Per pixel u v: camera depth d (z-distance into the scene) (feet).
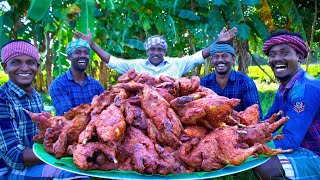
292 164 3.78
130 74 3.99
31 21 9.38
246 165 3.11
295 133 3.84
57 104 5.65
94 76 15.10
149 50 6.54
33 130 4.08
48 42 12.62
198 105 3.30
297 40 4.19
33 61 4.04
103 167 3.05
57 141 3.26
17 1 8.70
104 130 3.03
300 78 4.09
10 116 3.82
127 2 9.35
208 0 9.30
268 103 9.77
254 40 12.62
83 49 5.75
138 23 10.63
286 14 11.93
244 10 10.94
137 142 3.14
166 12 10.36
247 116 3.81
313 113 3.92
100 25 9.81
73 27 8.67
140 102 3.49
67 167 3.05
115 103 3.39
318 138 4.06
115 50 9.98
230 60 5.86
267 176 3.83
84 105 3.56
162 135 3.22
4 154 3.74
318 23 13.96
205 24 9.74
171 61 6.66
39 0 6.91
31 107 4.10
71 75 5.88
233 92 6.02
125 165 3.09
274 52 4.27
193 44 11.53
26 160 3.70
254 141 3.36
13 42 3.98
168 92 3.65
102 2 9.32
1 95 3.81
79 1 8.08
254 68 26.30
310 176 3.81
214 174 2.96
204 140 3.13
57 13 8.24
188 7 10.23
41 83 15.40
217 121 3.28
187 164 3.08
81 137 3.10
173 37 9.55
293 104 3.96
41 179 3.75
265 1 11.47
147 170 2.94
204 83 6.19
